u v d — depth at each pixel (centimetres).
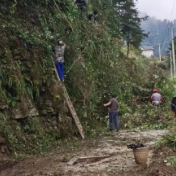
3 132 995
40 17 1469
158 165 776
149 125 1664
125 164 819
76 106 1498
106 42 1977
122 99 1941
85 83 1575
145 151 799
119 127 1667
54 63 1385
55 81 1349
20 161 920
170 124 1592
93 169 782
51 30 1518
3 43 1158
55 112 1303
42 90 1281
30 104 1175
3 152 957
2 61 1118
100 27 1977
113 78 1909
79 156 942
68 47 1539
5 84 1102
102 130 1550
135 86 2211
